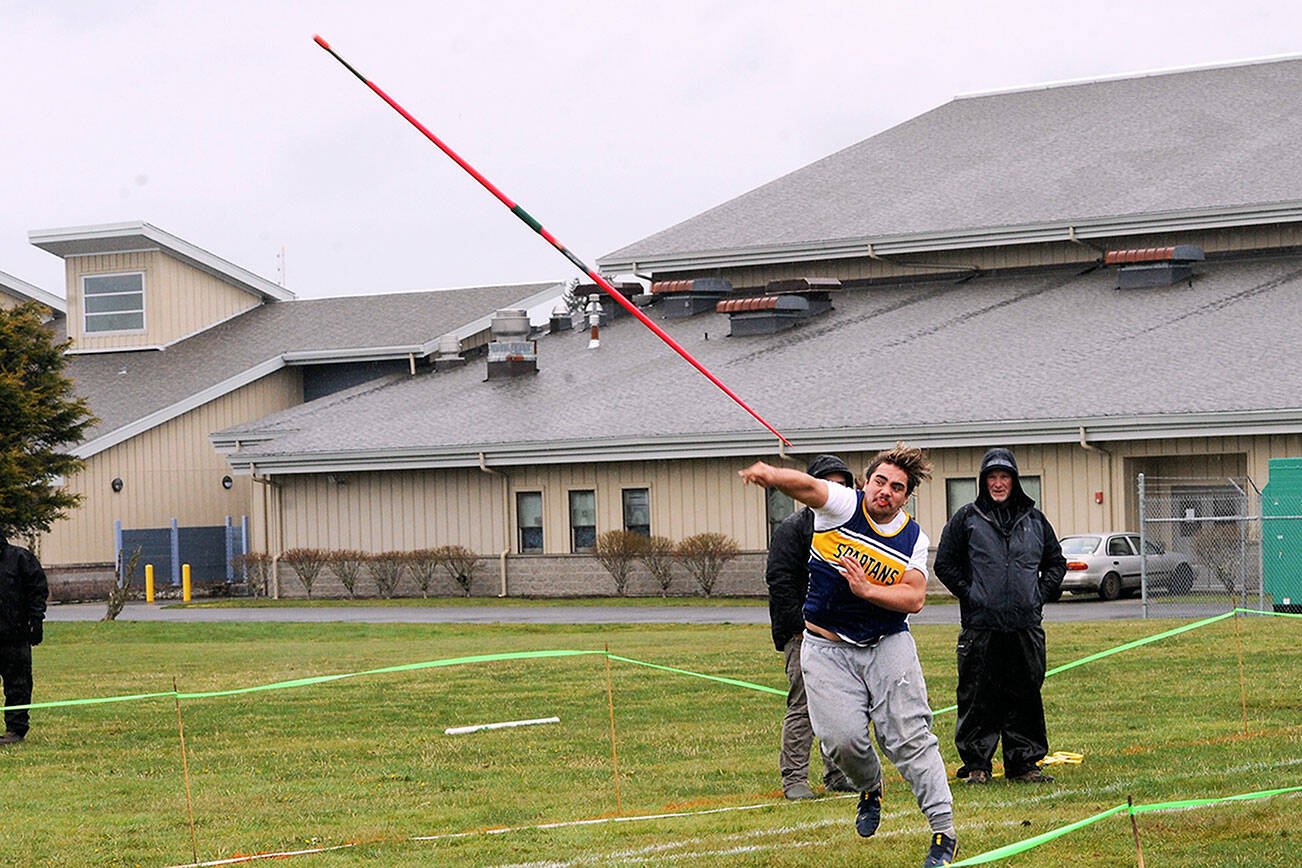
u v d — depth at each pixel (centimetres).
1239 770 1700
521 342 7000
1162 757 1819
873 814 1365
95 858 1473
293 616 5497
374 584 6366
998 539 1702
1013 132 7869
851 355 6181
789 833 1479
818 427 5500
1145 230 6425
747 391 6009
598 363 6944
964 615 1719
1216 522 5006
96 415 7288
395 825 1605
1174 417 4972
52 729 2373
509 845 1479
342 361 7781
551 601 5906
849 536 1289
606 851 1438
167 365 7838
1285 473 4291
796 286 6881
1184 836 1395
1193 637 3228
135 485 7200
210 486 7450
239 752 2119
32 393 5191
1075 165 7188
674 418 5897
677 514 5894
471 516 6259
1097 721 2133
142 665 3462
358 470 6378
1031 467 5291
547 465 6109
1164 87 7950
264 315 8406
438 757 2041
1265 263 6278
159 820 1659
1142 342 5650
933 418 5353
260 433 6756
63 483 6981
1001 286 6731
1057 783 1683
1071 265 6731
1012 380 5538
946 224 6894
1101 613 4338
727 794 1731
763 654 3216
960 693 1730
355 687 2827
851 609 1295
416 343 7638
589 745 2102
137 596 7050
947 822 1277
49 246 8119
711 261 7294
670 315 7456
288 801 1753
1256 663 2742
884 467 1283
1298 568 4256
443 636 4281
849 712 1300
